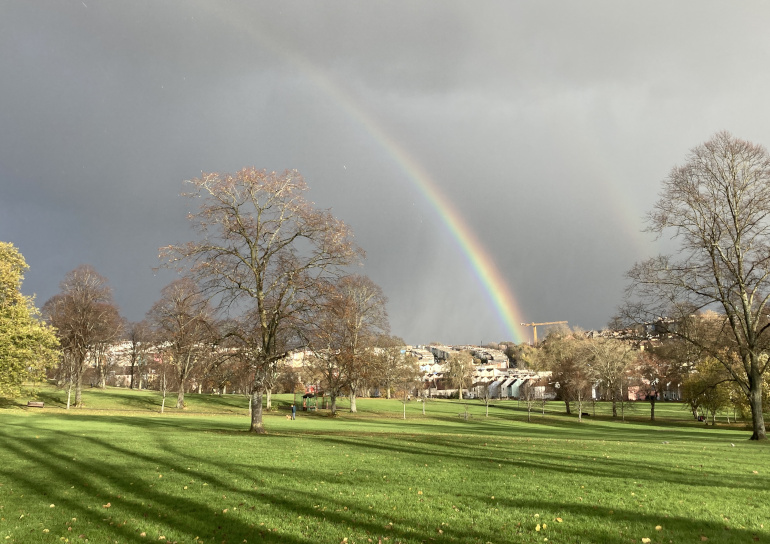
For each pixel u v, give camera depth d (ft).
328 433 128.26
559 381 381.40
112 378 520.01
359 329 228.43
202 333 131.64
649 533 37.68
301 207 132.05
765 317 130.72
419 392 446.60
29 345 189.47
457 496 49.26
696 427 253.24
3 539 37.11
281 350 132.67
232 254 128.36
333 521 41.45
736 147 127.54
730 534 37.27
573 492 50.65
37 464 65.46
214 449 81.97
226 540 37.19
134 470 62.13
